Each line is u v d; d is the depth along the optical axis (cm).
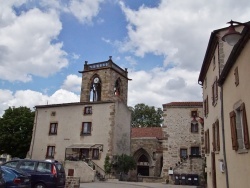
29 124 3944
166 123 3209
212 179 1652
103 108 3241
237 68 1019
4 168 1209
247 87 895
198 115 3141
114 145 3102
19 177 1175
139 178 3186
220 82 1305
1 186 1091
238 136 1020
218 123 1446
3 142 3781
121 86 4134
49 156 3341
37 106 3619
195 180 2720
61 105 3475
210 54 1673
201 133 2900
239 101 991
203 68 1938
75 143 3244
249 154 878
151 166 3791
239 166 998
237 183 1030
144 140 3922
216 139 1496
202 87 2222
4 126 3859
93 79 4050
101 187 2064
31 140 3562
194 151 3059
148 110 6100
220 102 1366
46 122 3512
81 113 3338
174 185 2645
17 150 3822
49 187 1436
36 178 1448
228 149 1188
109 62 3956
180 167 2838
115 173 3019
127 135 3453
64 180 1547
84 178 2788
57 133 3391
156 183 2850
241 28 1422
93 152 3112
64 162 2955
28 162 1507
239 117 1042
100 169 2978
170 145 3128
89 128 3238
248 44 879
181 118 3186
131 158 3141
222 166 1310
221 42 1427
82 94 4028
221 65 1401
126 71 4353
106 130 3133
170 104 3269
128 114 3559
